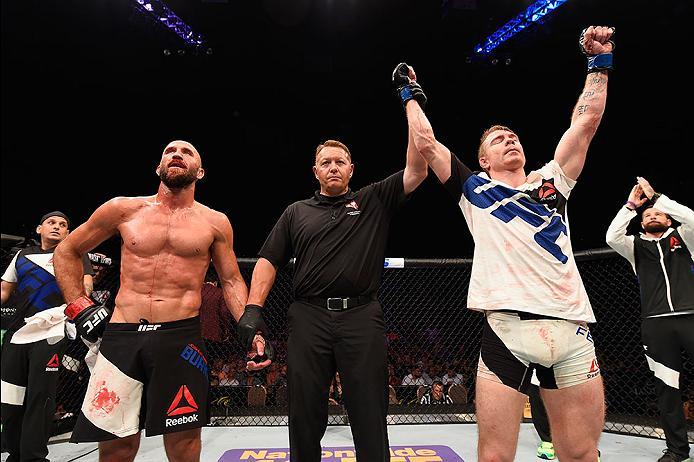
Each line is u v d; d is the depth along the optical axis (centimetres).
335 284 221
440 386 577
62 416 417
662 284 323
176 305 217
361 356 212
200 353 221
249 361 216
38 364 302
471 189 206
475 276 197
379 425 208
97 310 218
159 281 216
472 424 427
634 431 406
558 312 180
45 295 318
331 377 219
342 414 437
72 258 225
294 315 227
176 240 221
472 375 642
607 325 565
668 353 315
